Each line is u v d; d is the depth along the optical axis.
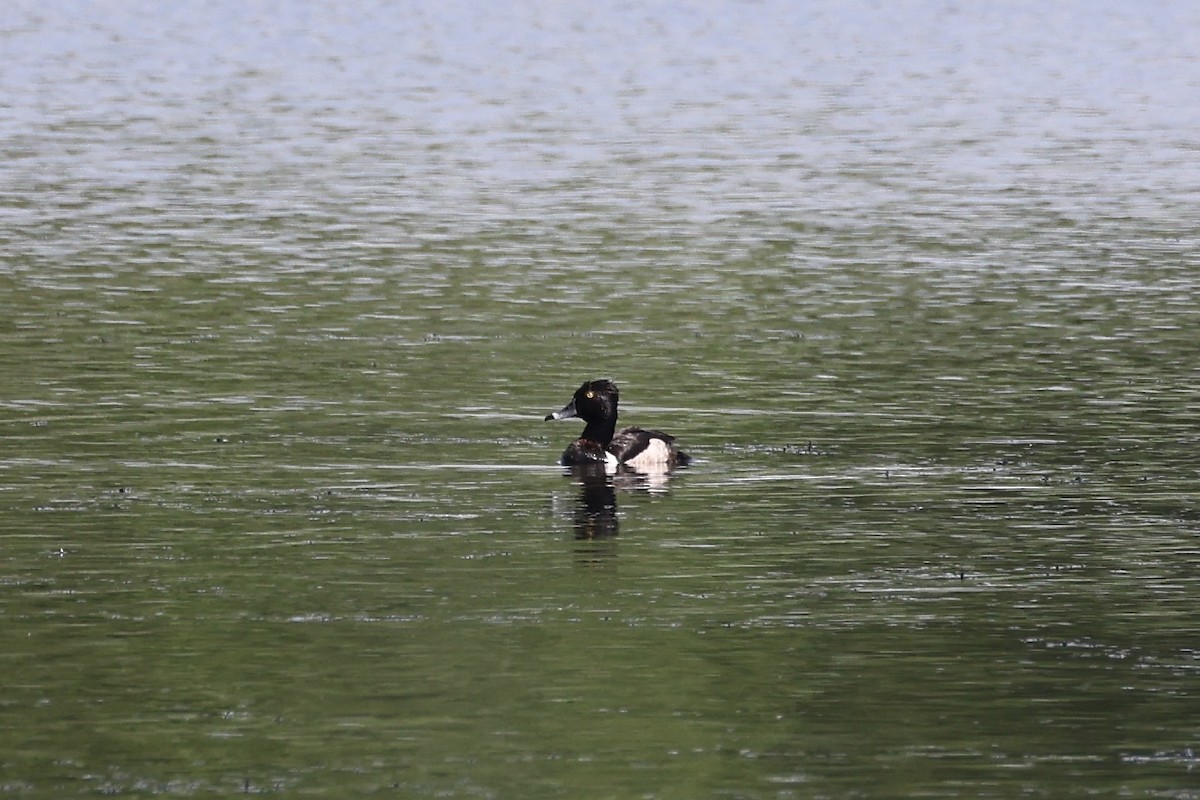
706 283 48.97
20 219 57.59
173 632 22.47
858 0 143.00
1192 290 47.84
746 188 65.50
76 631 22.48
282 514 27.66
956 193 64.81
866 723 19.88
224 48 113.69
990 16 134.12
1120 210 61.19
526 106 88.12
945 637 22.55
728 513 28.06
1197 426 33.88
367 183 65.88
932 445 32.47
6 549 25.70
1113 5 141.00
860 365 39.19
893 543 26.48
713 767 18.73
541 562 25.45
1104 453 31.83
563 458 30.83
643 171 69.25
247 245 53.75
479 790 18.17
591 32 122.75
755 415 34.75
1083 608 23.67
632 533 26.91
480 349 40.62
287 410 34.56
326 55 110.38
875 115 86.00
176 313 44.12
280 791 18.12
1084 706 20.38
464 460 31.14
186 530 26.75
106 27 124.88
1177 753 19.11
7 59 106.12
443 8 137.00
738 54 111.50
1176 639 22.50
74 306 44.72
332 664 21.47
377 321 43.59
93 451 31.30
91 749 19.08
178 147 74.69
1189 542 26.56
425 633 22.55
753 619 23.16
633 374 38.22
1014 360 39.66
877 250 53.94
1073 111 88.31
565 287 48.25
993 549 26.22
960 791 18.23
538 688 20.78
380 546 26.11
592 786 18.28
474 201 62.19
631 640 22.38
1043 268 51.03
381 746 19.22
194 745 19.20
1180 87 97.81
